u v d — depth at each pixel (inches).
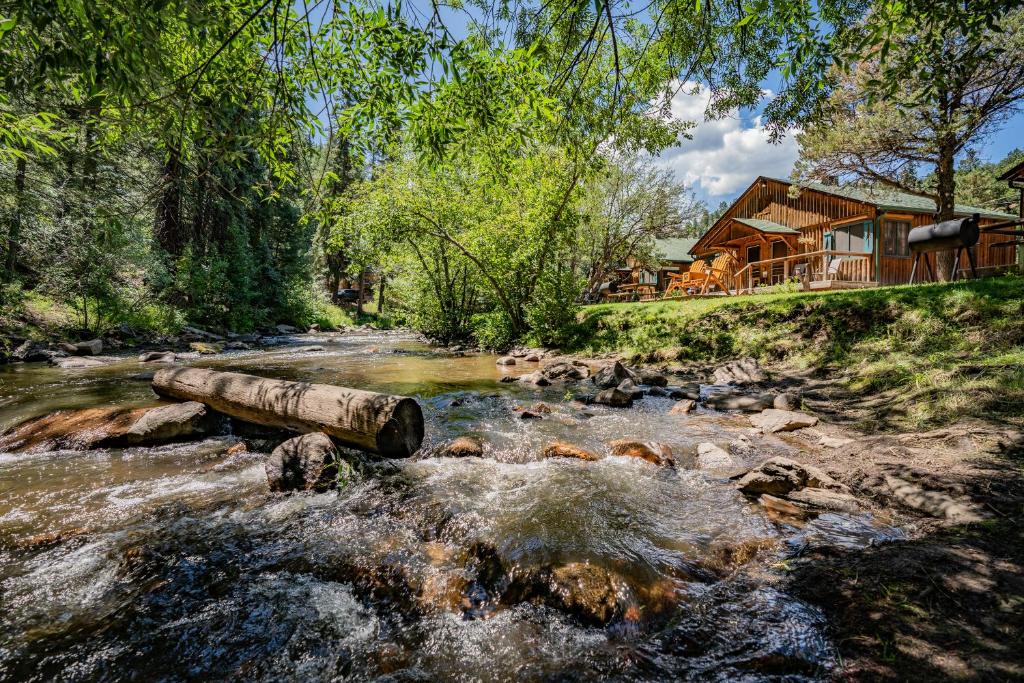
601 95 207.0
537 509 129.0
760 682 65.9
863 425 187.5
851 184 609.0
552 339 513.3
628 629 81.4
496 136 179.2
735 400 248.1
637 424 218.8
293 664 76.4
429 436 200.4
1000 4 132.6
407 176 509.7
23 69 106.2
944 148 508.1
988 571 84.9
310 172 159.9
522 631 83.3
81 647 80.3
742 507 127.0
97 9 96.7
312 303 1143.6
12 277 473.4
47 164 428.1
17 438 193.2
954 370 202.5
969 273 615.8
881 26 143.0
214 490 147.3
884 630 72.7
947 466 133.3
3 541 115.4
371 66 142.7
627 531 115.0
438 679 72.2
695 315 412.8
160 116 131.9
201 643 81.4
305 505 136.1
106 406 243.6
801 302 350.3
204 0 115.0
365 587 97.7
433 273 657.0
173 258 716.7
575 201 499.2
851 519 114.9
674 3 151.9
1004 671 61.6
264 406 193.9
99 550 111.3
